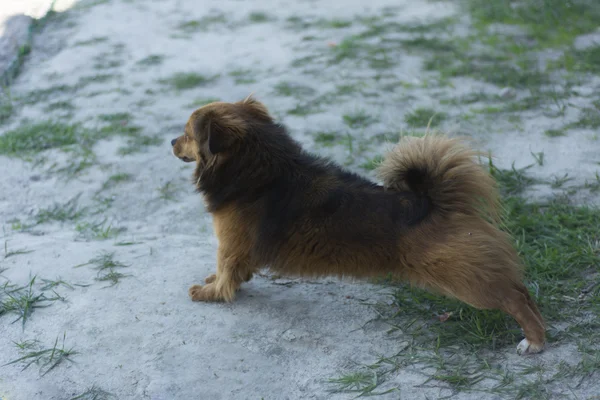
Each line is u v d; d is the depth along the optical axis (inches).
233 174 155.6
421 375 135.9
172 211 227.1
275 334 154.0
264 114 164.7
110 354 147.6
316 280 179.9
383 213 143.6
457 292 138.8
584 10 379.9
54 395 135.7
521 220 195.5
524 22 374.9
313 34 384.8
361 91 306.7
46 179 250.2
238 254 160.4
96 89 331.3
